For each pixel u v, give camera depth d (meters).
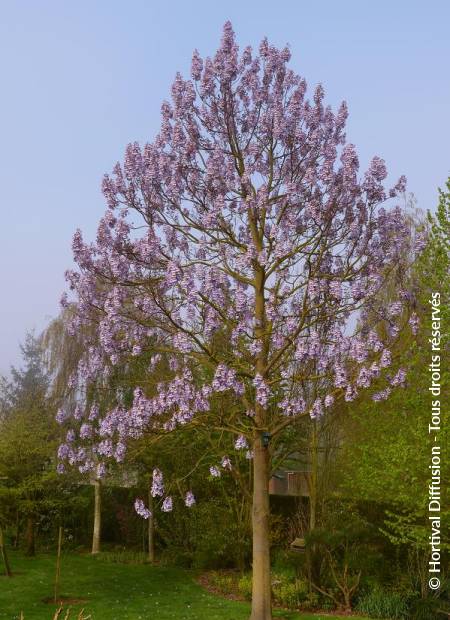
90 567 20.41
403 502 14.89
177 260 11.74
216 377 11.06
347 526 16.88
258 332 12.68
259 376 11.61
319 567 16.59
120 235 12.18
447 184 14.66
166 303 12.48
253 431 13.05
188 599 16.39
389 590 15.88
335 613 15.23
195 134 13.54
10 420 23.05
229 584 18.19
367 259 12.47
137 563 21.92
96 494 23.98
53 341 26.58
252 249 12.34
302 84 13.76
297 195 12.60
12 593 16.14
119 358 12.62
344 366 11.52
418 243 12.73
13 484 21.75
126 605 15.45
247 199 12.62
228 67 13.51
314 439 18.97
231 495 21.41
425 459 13.31
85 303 12.67
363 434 18.34
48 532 25.69
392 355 12.02
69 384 13.49
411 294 12.30
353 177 11.95
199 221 13.23
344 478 19.08
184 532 22.64
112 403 16.47
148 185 12.44
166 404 11.27
